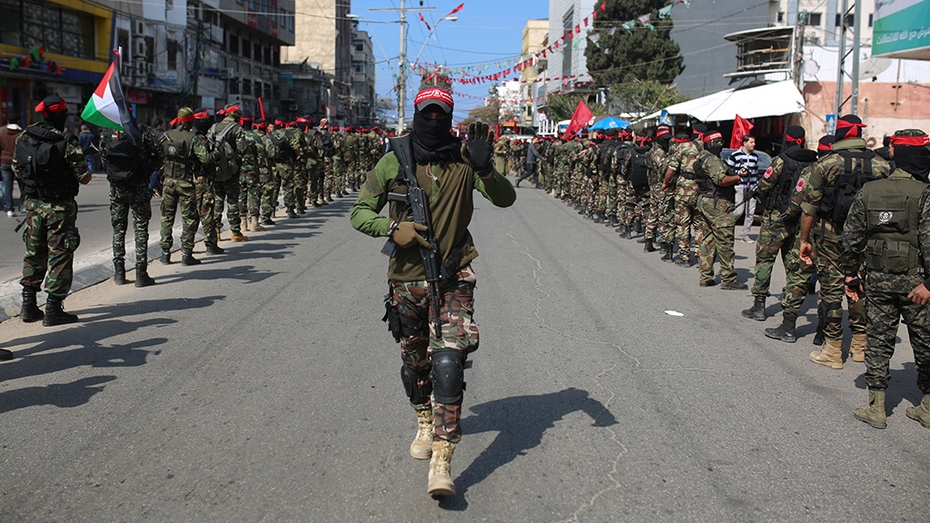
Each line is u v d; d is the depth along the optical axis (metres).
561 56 54.28
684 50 43.06
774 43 26.91
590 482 3.65
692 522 3.29
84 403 4.61
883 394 4.50
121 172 7.72
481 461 3.87
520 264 9.98
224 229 12.87
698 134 9.56
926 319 4.36
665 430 4.32
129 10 31.86
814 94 22.53
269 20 51.72
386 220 3.40
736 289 8.60
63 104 6.15
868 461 3.97
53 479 3.61
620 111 37.38
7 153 13.55
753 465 3.88
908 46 14.20
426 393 3.74
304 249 10.84
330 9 69.00
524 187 26.62
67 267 6.39
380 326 6.52
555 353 5.83
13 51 25.48
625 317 7.11
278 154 13.59
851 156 5.46
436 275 3.35
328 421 4.35
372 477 3.65
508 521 3.26
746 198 12.70
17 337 6.05
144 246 8.09
